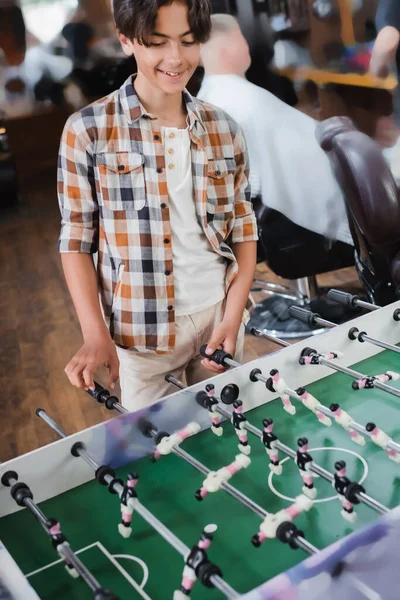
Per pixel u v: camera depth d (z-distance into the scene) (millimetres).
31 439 2570
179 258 1646
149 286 1613
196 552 909
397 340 1626
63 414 2717
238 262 1743
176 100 1587
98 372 3002
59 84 4098
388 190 2686
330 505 1119
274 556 1021
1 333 3527
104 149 1557
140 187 1577
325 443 1278
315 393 1442
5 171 5375
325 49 3105
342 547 865
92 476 1227
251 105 3057
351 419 1229
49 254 4582
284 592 834
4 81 4172
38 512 1039
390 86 3211
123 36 1497
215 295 1703
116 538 1084
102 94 4148
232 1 3000
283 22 3059
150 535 1084
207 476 1142
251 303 1830
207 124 1646
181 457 1213
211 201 1650
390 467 1198
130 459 1251
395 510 918
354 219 2807
